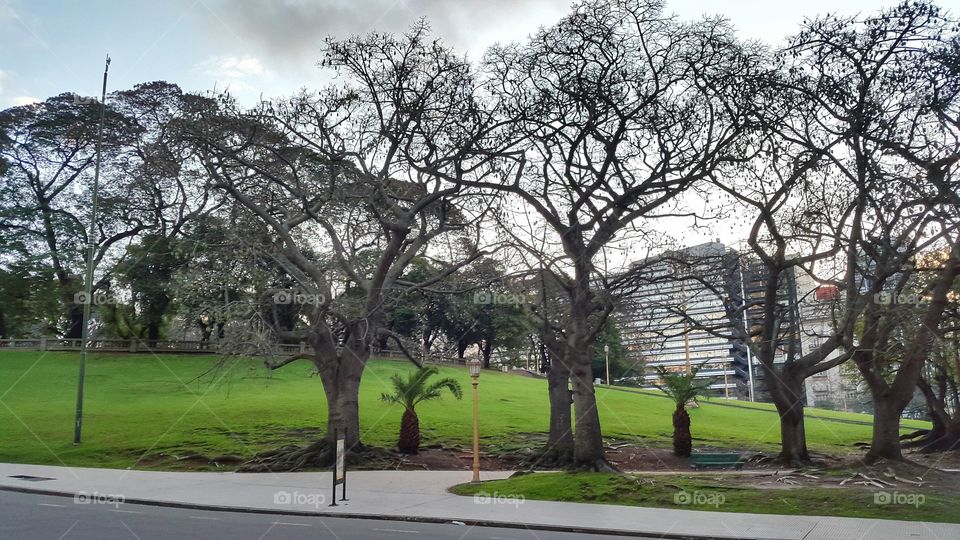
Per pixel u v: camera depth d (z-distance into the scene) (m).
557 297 29.66
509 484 21.77
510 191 26.44
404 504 18.28
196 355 65.62
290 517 16.44
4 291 60.22
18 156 60.22
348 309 29.67
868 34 22.08
